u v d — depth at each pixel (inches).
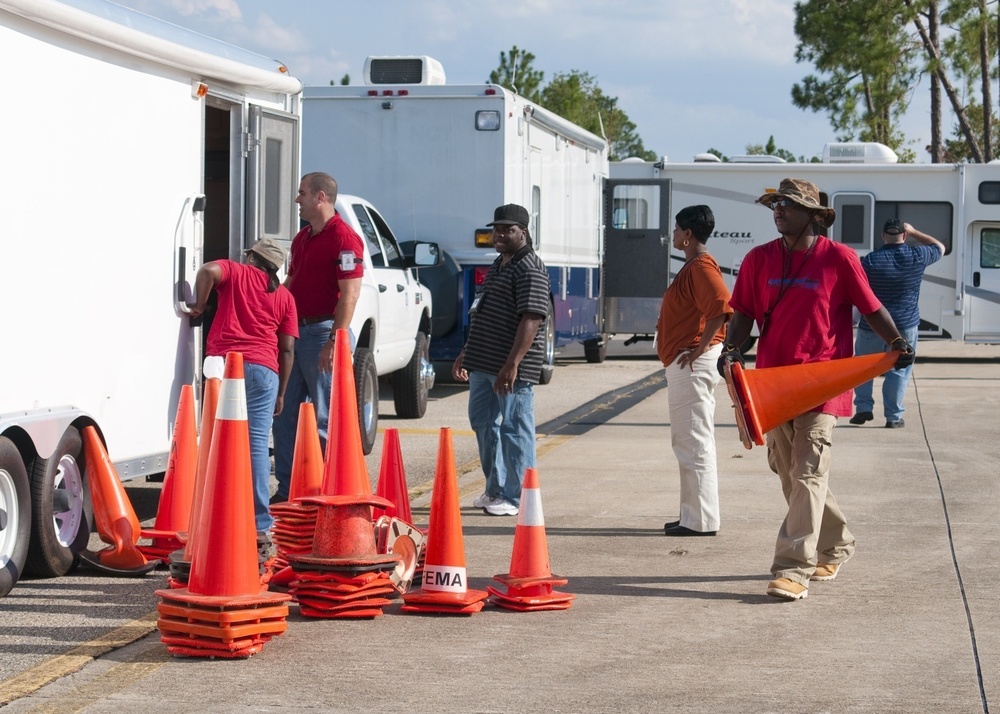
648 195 925.2
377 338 510.0
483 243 665.0
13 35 268.8
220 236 427.8
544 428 583.2
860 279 274.1
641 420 613.9
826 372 268.2
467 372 375.6
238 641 228.8
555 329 785.6
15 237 270.8
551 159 762.8
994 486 420.8
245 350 310.7
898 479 435.2
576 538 339.0
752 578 294.0
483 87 658.8
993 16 1465.3
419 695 209.2
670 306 339.9
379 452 504.1
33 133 276.4
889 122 1566.2
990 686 215.2
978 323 975.0
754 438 267.0
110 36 299.3
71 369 293.3
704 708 203.3
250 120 378.0
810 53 1523.1
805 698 208.4
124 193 313.4
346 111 672.4
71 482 299.0
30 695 208.1
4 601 273.0
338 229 346.3
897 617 260.1
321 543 261.7
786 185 275.6
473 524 357.1
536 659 229.9
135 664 226.2
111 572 298.0
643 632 248.5
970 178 965.8
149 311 326.0
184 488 305.0
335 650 235.8
